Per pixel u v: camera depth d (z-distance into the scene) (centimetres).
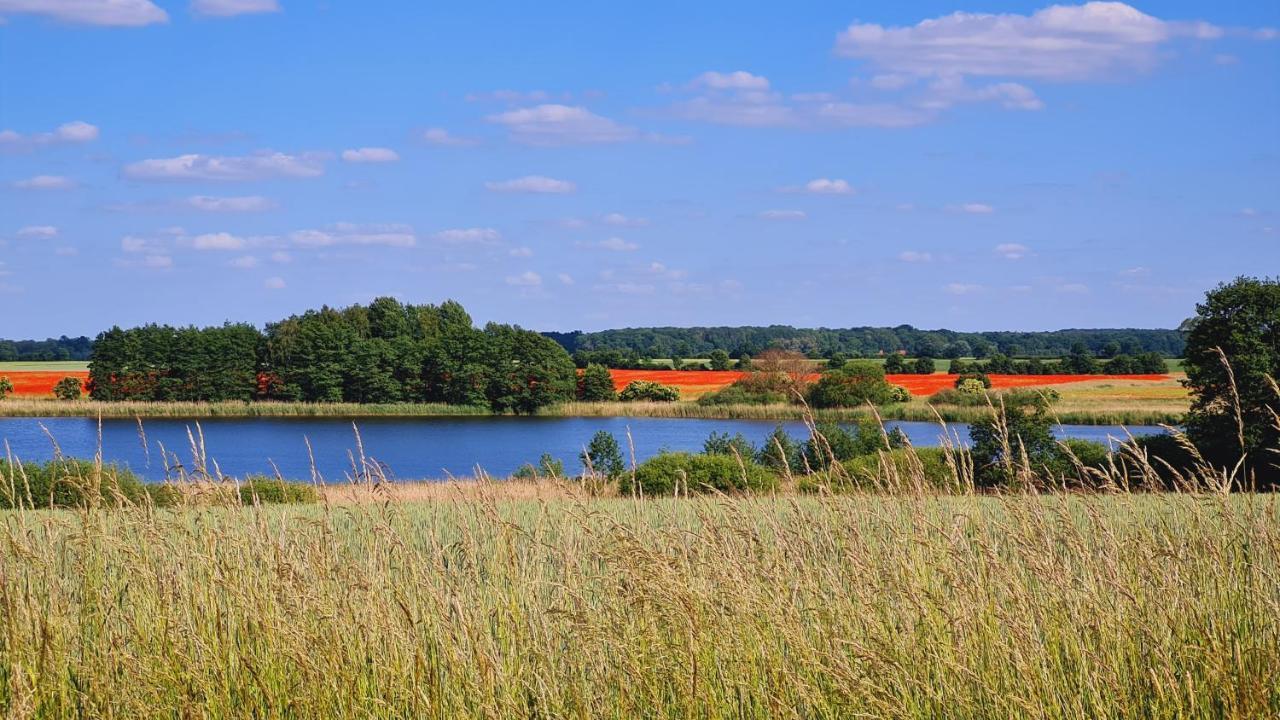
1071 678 559
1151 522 717
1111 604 604
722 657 572
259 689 597
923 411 6312
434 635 621
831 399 7131
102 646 624
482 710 559
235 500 782
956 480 754
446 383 9900
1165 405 5656
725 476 2588
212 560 670
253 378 9812
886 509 749
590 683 577
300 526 774
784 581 628
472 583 690
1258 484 2350
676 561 595
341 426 7869
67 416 8388
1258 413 2494
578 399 9875
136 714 582
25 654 609
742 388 8619
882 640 580
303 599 623
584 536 784
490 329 10600
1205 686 536
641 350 14025
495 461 5247
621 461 3353
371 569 682
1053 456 1886
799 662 570
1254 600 596
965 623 575
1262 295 3422
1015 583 584
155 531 712
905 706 527
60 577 737
